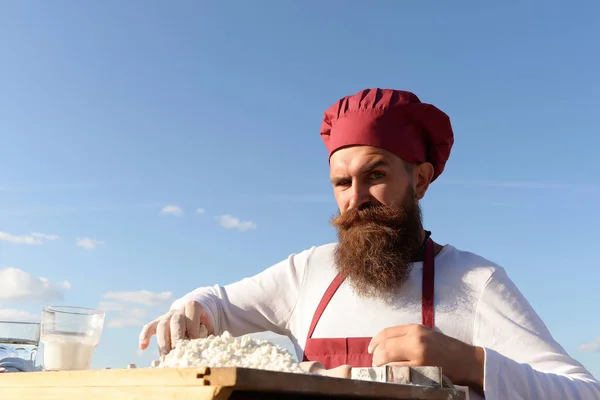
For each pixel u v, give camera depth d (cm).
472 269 222
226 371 93
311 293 245
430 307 217
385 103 232
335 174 238
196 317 203
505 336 206
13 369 195
